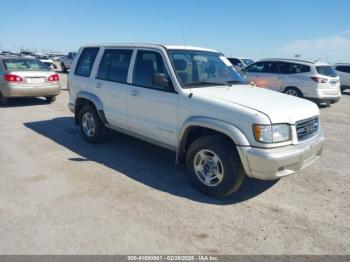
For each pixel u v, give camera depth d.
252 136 3.63
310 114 4.12
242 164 3.76
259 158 3.57
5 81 9.83
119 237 3.19
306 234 3.34
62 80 20.70
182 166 5.21
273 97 4.39
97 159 5.43
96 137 6.11
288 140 3.75
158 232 3.30
